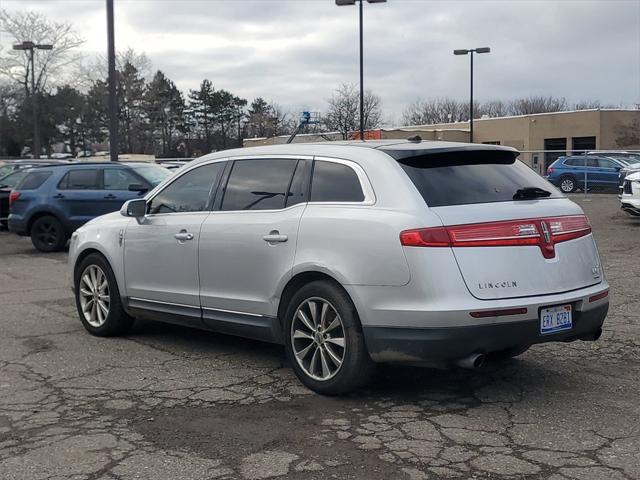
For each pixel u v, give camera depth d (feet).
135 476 13.10
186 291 20.61
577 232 17.42
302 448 14.28
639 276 33.17
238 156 20.26
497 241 15.90
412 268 15.49
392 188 16.46
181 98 255.91
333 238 16.84
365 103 150.20
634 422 15.51
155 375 19.45
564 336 16.63
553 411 16.24
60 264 43.65
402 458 13.70
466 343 15.34
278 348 22.20
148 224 21.85
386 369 19.66
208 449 14.30
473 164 17.83
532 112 311.27
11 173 63.98
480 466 13.29
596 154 97.96
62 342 23.30
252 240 18.63
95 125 230.48
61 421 16.02
